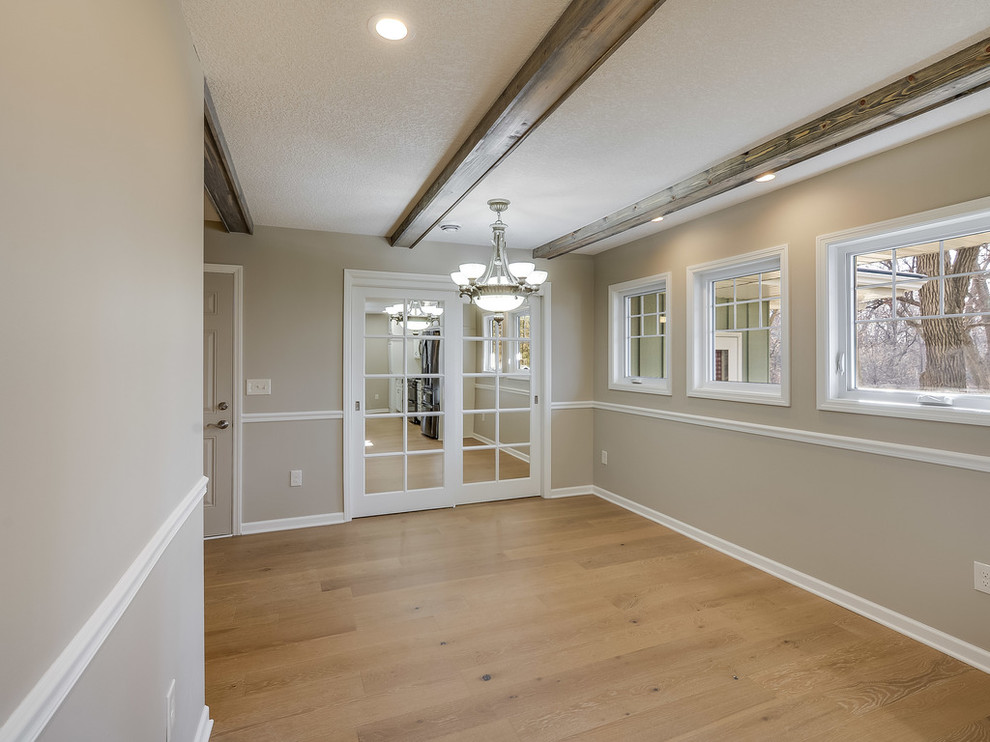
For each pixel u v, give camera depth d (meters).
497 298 3.28
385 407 4.37
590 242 4.19
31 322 0.67
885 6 1.54
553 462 4.91
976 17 1.59
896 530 2.50
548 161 2.72
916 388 2.53
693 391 3.76
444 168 2.75
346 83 1.94
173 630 1.40
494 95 2.03
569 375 4.96
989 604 2.16
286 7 1.51
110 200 0.95
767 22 1.60
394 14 1.55
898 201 2.47
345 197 3.26
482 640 2.40
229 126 2.28
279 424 3.99
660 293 4.27
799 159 2.49
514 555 3.44
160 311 1.28
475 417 4.70
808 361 2.93
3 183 0.60
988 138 2.14
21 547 0.64
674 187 3.08
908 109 1.99
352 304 4.22
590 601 2.79
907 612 2.45
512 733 1.82
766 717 1.89
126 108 1.03
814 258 2.88
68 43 0.78
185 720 1.55
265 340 3.95
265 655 2.28
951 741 1.78
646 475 4.28
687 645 2.36
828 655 2.28
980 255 2.30
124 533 1.02
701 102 2.11
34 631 0.67
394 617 2.62
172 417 1.40
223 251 3.85
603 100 2.09
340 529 3.98
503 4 1.51
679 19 1.58
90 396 0.86
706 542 3.64
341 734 1.81
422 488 4.49
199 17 1.55
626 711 1.93
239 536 3.84
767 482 3.19
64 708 0.75
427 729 1.83
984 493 2.18
